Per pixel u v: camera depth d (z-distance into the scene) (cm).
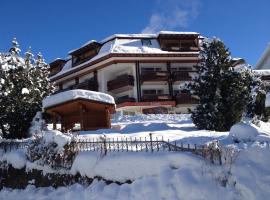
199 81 2294
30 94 2325
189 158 1070
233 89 2206
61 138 1416
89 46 4550
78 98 2114
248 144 1138
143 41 4462
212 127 2159
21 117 2250
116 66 4316
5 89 2214
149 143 1316
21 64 2328
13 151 1617
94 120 2286
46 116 2314
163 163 1109
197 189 988
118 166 1194
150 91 4359
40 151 1473
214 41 2341
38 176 1443
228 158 1043
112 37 4484
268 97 1611
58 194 1299
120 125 2442
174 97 4253
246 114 2439
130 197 1084
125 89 4356
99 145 1355
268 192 941
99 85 4412
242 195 952
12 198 1436
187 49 4434
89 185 1240
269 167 1002
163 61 4322
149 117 3056
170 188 1023
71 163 1351
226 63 2278
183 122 2708
